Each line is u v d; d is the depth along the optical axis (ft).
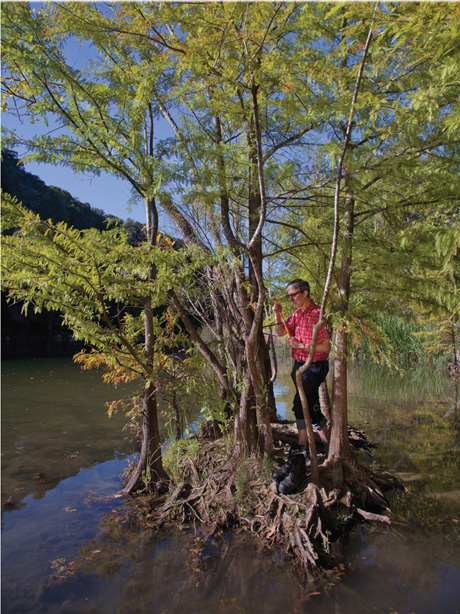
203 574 9.18
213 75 10.59
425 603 8.19
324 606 8.12
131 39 11.52
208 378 15.33
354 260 14.34
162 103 12.09
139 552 10.05
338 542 10.68
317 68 10.03
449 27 7.75
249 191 12.88
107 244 10.93
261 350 13.65
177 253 11.61
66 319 11.71
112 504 12.57
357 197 12.73
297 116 11.13
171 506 12.06
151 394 13.60
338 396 13.78
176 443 15.28
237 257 12.92
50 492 13.44
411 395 31.68
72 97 10.87
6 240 10.28
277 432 16.97
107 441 19.13
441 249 9.00
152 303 12.31
